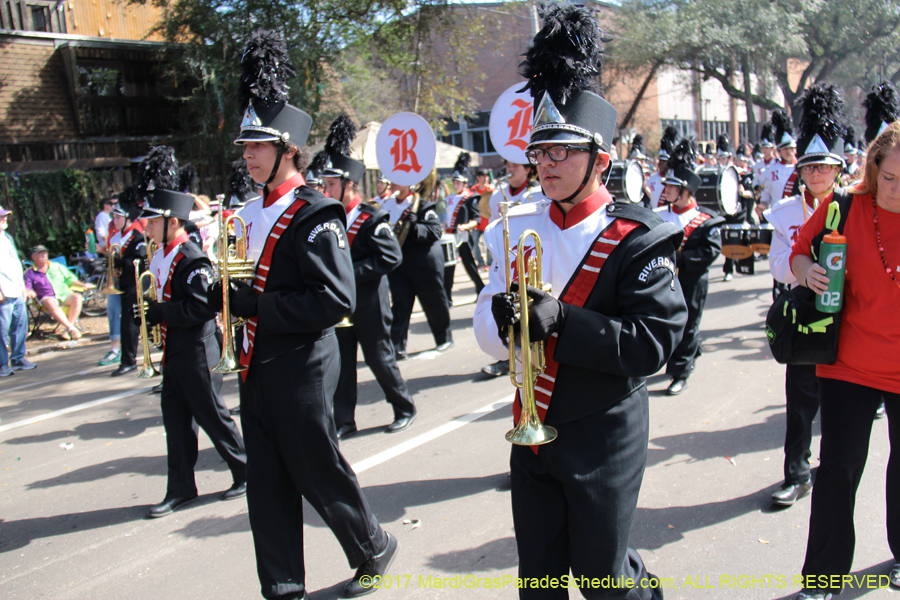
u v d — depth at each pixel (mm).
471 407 5844
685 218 5824
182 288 4070
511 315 2004
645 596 2318
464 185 11906
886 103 4180
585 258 2184
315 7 15172
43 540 3971
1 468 5172
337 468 2977
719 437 4824
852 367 2717
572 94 2158
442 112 18781
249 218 3049
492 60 28422
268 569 2869
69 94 16188
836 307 2635
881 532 3457
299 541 2963
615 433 2193
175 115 17547
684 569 3258
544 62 2170
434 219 7504
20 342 8422
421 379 6824
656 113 32438
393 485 4379
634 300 2105
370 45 17547
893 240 2582
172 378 4152
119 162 16141
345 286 2832
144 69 17125
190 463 4270
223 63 15039
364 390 6590
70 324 10055
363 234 5094
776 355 2795
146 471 4957
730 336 7641
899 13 22125
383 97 23453
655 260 2127
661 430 5027
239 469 4344
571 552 2244
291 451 2889
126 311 7746
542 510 2260
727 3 24219
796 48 24078
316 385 2898
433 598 3145
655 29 24938
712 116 37312
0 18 15250
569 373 2184
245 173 7410
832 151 3641
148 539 3904
